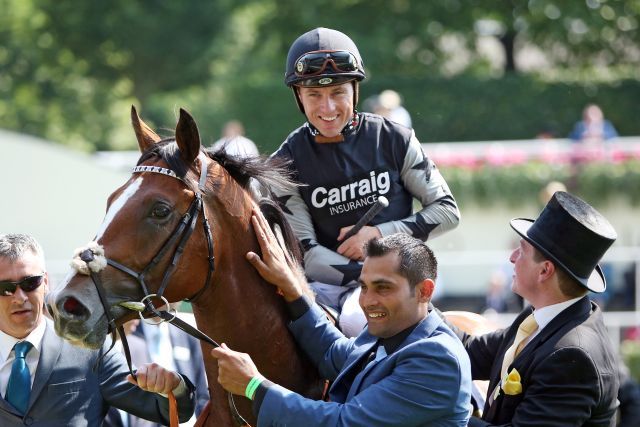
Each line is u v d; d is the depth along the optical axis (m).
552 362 6.56
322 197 7.60
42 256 7.57
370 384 6.37
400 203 7.70
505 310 19.94
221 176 6.65
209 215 6.50
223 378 6.35
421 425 6.21
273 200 7.26
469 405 6.36
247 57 45.09
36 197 15.94
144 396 7.38
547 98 37.38
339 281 7.57
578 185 26.67
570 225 6.73
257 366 6.82
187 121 6.35
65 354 7.43
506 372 6.92
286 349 6.91
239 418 6.60
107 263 6.15
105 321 6.14
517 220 7.29
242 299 6.71
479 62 44.72
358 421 6.15
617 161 26.98
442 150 28.22
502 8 43.25
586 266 6.76
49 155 16.17
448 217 7.69
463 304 24.83
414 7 43.25
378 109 20.97
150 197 6.29
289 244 7.12
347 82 7.42
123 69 46.84
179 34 44.78
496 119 37.16
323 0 43.78
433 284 6.39
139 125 6.73
